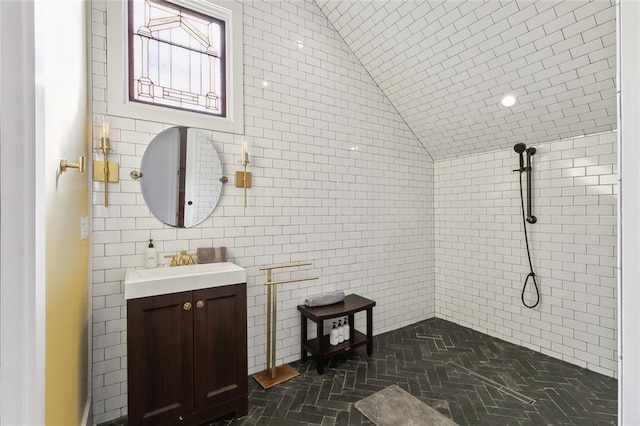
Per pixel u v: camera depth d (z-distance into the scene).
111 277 2.00
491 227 3.32
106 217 1.99
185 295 1.82
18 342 0.77
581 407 2.09
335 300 2.84
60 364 1.24
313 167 2.91
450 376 2.50
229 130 2.45
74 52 1.52
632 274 0.50
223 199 2.42
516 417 1.99
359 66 3.24
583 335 2.64
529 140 2.97
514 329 3.12
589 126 2.55
